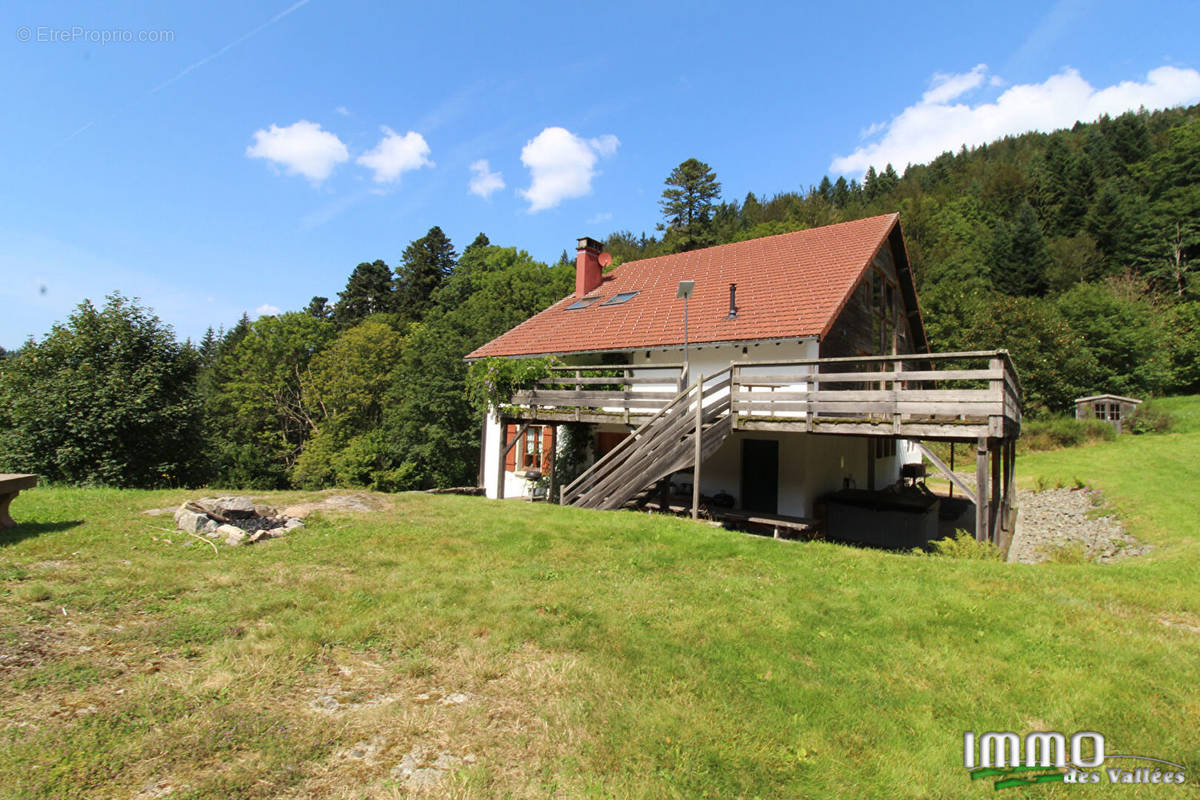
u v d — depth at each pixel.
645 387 17.45
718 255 21.41
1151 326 38.09
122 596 5.71
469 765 3.53
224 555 7.39
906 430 10.65
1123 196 59.59
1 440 17.16
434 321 43.81
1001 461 14.46
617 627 5.63
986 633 5.77
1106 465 23.06
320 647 4.99
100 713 3.75
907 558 8.55
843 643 5.47
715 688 4.55
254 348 46.28
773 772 3.63
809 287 16.03
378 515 10.41
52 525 8.13
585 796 3.30
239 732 3.67
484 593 6.47
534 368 17.08
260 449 40.78
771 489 15.95
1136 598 6.91
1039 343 34.12
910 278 21.14
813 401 11.66
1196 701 4.64
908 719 4.28
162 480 19.16
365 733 3.79
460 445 32.78
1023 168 82.38
